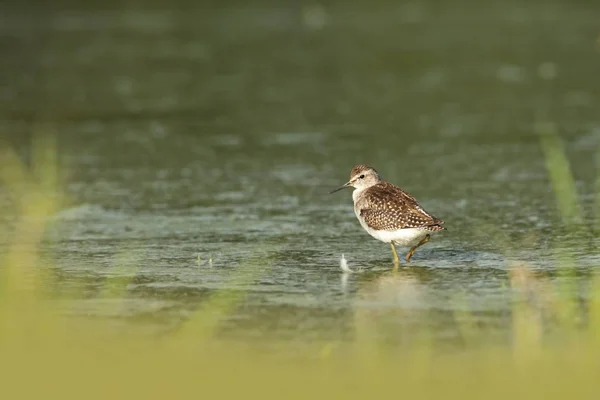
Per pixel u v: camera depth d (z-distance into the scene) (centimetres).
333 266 1355
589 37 3334
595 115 2344
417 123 2320
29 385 915
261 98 2611
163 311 1165
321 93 2658
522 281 1253
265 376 962
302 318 1141
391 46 3266
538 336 1060
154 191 1797
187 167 1970
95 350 1021
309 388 926
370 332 1091
